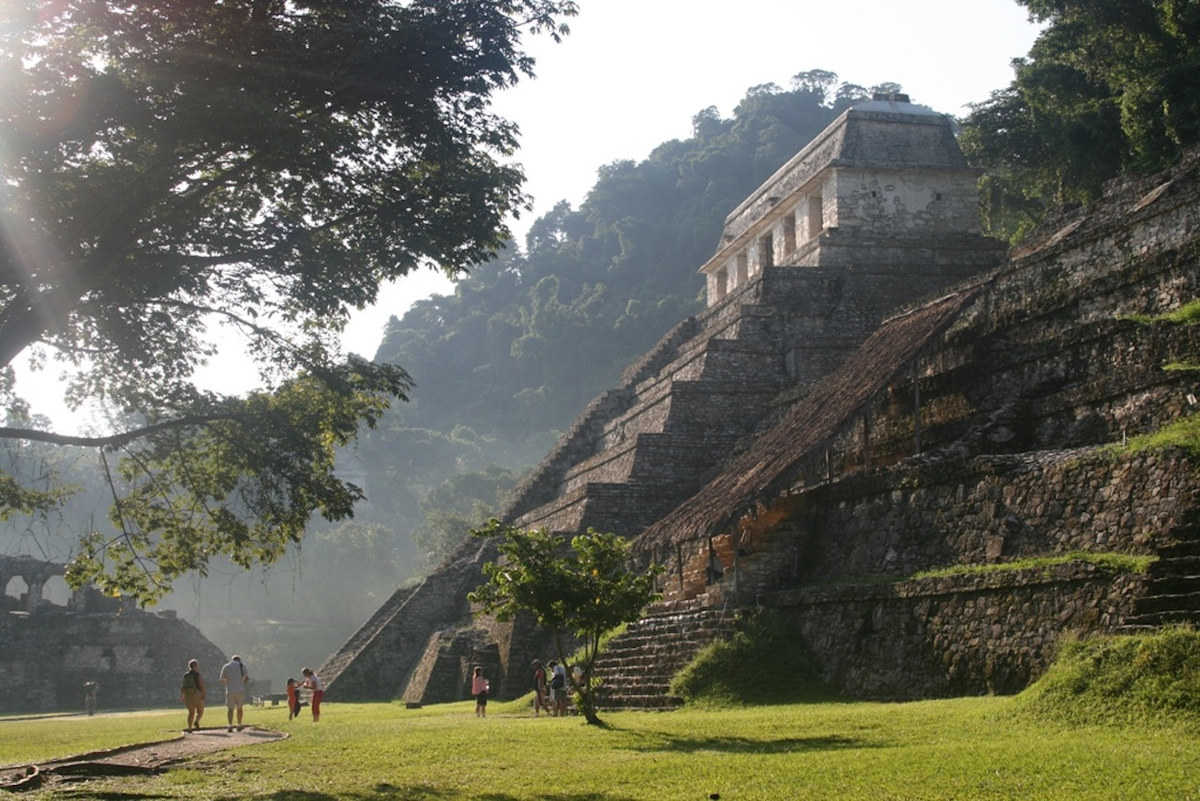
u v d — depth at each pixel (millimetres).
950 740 13680
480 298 157875
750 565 25828
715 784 11867
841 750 13547
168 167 15695
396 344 156250
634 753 15008
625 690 24188
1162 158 33938
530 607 20250
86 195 15039
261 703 42531
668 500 36719
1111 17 34438
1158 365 22812
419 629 42906
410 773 14359
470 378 146250
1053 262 29562
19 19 14195
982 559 21422
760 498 24453
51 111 14211
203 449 18828
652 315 129500
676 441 37562
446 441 125688
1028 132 43156
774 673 22094
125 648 51812
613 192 153250
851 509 25141
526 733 18547
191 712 24828
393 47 15922
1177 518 17859
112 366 17875
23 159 14312
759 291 41344
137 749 18969
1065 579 17625
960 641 19266
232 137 15234
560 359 132875
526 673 33875
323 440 18812
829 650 22062
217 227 16578
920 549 22953
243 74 15422
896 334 28594
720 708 21281
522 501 47281
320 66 15789
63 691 50594
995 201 47594
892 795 10555
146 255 16031
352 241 17266
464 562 45094
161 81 14617
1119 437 22609
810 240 42594
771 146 140875
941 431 26172
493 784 13039
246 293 17156
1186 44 33031
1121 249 27609
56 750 20453
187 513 18828
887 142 42469
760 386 39000
